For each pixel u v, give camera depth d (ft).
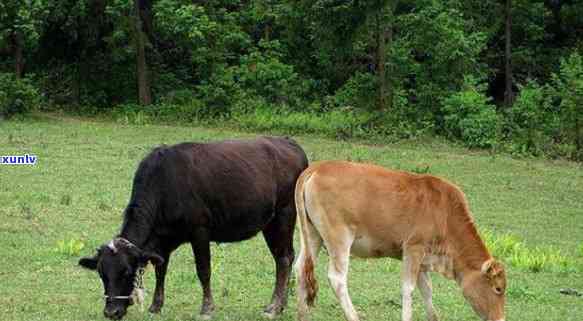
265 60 98.84
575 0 104.47
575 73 85.51
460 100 86.53
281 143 37.47
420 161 76.84
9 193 56.59
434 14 88.89
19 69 94.32
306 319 31.71
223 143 35.50
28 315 32.96
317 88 102.42
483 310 31.04
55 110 98.94
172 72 105.91
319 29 88.74
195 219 33.60
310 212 31.40
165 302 36.37
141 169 33.22
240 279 41.04
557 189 69.15
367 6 85.30
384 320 34.91
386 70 91.09
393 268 44.78
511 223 58.70
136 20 97.45
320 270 44.01
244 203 34.68
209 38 97.04
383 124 88.74
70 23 96.02
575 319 36.50
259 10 99.45
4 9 90.63
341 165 31.37
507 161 78.95
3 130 81.46
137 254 31.30
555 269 46.65
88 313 33.60
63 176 62.95
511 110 87.61
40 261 41.91
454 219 31.32
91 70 102.78
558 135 85.15
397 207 30.91
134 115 94.22
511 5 101.35
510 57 103.14
